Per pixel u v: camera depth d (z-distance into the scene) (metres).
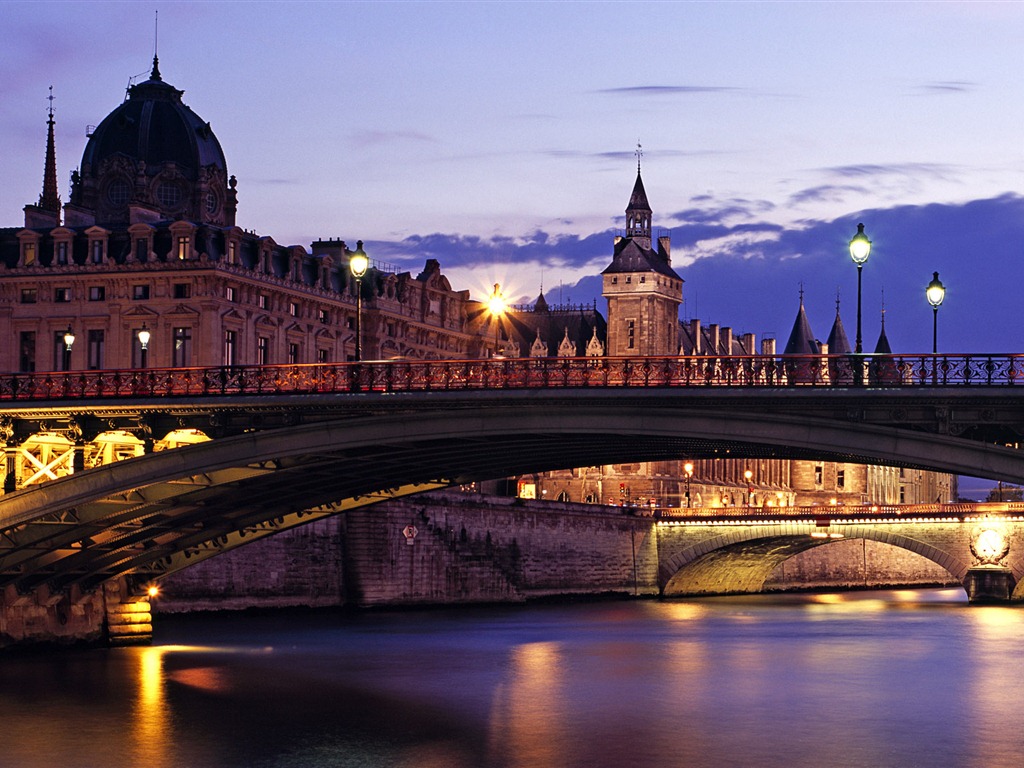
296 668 88.25
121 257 131.88
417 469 82.25
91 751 64.62
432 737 68.38
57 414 74.94
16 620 89.31
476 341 180.88
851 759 65.06
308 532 126.38
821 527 172.38
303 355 143.88
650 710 76.50
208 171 152.12
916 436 61.97
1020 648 107.44
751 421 64.06
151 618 103.12
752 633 118.69
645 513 175.38
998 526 167.12
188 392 73.31
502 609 142.62
